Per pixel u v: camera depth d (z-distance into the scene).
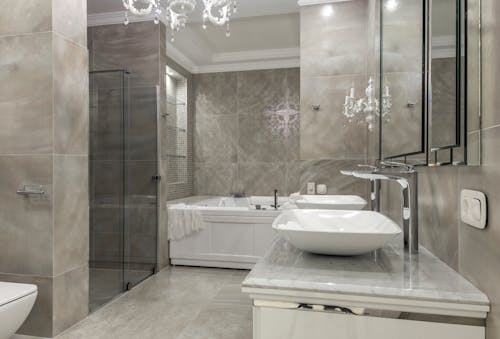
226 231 3.63
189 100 5.11
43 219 2.09
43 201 2.09
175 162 4.71
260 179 5.06
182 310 2.55
